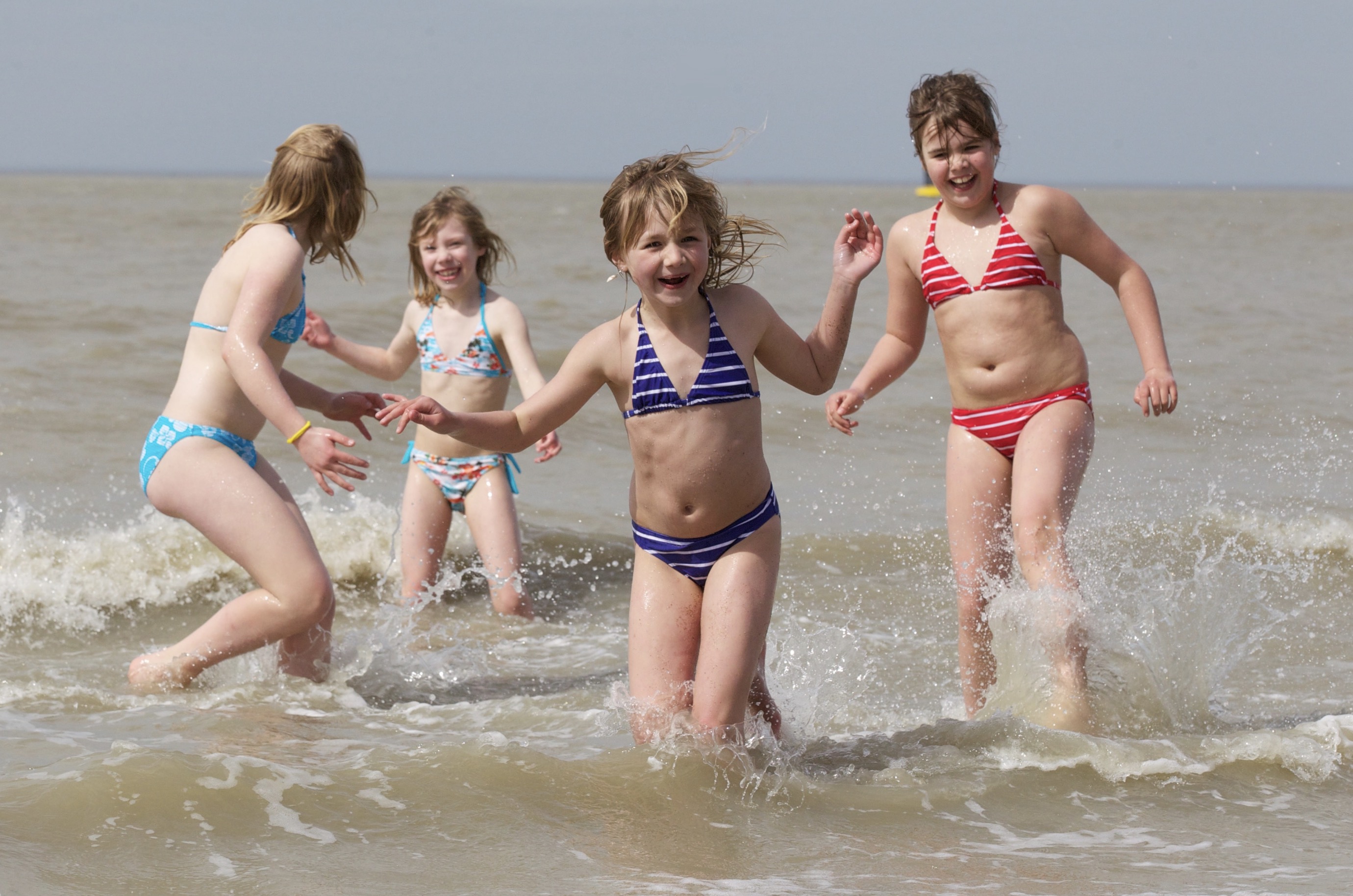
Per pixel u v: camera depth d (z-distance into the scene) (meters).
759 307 5.62
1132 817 5.07
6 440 11.73
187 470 6.53
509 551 8.69
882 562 9.86
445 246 8.95
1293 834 4.92
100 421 12.58
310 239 6.91
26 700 6.27
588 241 42.25
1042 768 5.52
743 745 5.39
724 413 5.42
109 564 8.87
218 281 6.62
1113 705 6.19
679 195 5.21
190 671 6.55
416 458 8.91
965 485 6.45
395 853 4.53
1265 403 15.58
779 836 4.79
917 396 15.79
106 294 20.47
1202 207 102.44
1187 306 24.88
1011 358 6.31
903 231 6.67
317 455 6.16
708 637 5.40
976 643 6.46
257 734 5.84
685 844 4.68
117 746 5.23
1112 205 104.69
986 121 6.30
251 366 6.25
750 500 5.53
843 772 5.48
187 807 4.79
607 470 12.69
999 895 4.31
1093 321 22.36
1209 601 6.70
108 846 4.47
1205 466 12.60
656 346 5.43
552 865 4.47
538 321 20.30
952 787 5.32
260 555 6.47
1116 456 12.95
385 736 5.96
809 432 14.02
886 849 4.71
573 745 5.87
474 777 5.16
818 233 49.84
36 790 4.82
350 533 9.70
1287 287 29.25
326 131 6.87
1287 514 10.66
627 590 9.38
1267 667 7.27
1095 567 7.64
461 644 7.93
